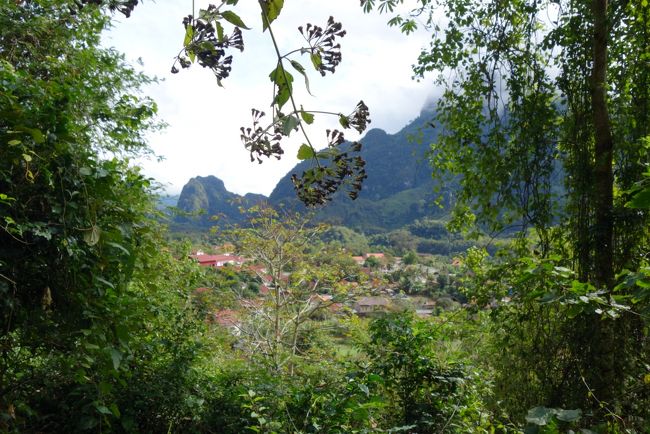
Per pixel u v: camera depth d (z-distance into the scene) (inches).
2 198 82.6
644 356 161.2
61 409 142.7
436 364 170.6
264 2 35.6
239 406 162.7
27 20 133.4
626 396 159.2
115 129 163.5
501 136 202.2
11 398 119.3
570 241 189.6
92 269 99.1
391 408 165.5
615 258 174.9
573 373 171.8
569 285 77.2
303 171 42.5
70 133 101.1
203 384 175.9
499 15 201.5
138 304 108.0
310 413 134.7
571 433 56.0
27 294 96.3
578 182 185.0
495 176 200.1
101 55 159.6
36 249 93.4
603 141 182.4
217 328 309.4
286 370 290.8
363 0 50.6
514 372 191.3
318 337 399.9
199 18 37.1
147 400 157.8
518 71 201.5
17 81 96.3
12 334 104.3
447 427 151.6
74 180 93.5
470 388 165.6
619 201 187.0
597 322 166.2
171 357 179.2
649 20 175.9
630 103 182.5
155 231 131.9
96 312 98.9
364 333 271.4
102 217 101.7
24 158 84.7
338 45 39.0
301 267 417.4
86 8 138.3
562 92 192.5
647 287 68.8
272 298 423.2
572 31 187.5
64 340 99.1
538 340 184.2
